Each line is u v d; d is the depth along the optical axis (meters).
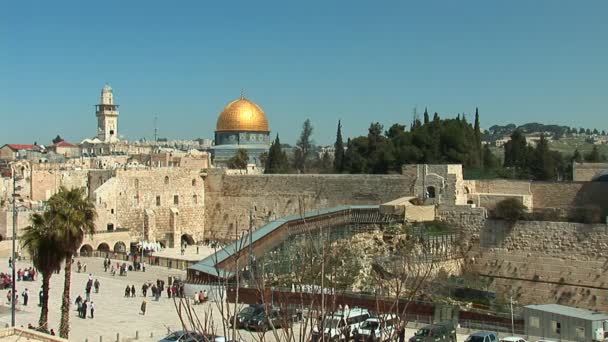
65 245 51.47
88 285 71.31
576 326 56.16
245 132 197.25
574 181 99.31
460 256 93.94
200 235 132.75
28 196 135.00
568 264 84.81
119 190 122.56
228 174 132.25
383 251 90.25
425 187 102.00
